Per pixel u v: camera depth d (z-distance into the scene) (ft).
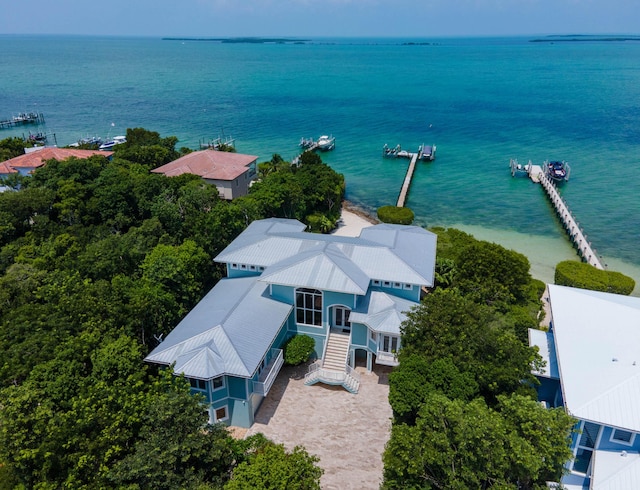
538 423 65.77
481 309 102.12
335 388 108.27
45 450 66.23
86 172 179.63
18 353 86.12
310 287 107.55
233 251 126.41
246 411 96.02
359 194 254.27
